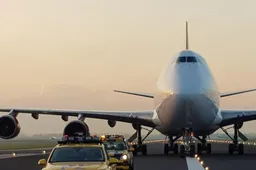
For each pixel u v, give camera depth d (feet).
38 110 397.80
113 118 409.90
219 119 385.29
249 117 398.42
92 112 403.54
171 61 387.55
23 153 502.38
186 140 376.89
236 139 428.56
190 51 388.57
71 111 401.90
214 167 294.05
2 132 386.32
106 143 270.87
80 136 209.46
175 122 366.84
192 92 349.41
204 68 377.71
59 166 179.73
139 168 293.43
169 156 400.67
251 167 293.23
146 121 404.36
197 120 362.94
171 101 353.92
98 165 180.96
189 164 315.17
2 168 302.04
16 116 398.01
